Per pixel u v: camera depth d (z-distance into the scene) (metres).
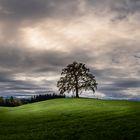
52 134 34.28
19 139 32.66
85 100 84.81
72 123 42.75
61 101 86.56
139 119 40.75
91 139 30.22
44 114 58.53
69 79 109.50
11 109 81.62
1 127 43.50
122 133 31.81
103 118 45.62
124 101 78.31
